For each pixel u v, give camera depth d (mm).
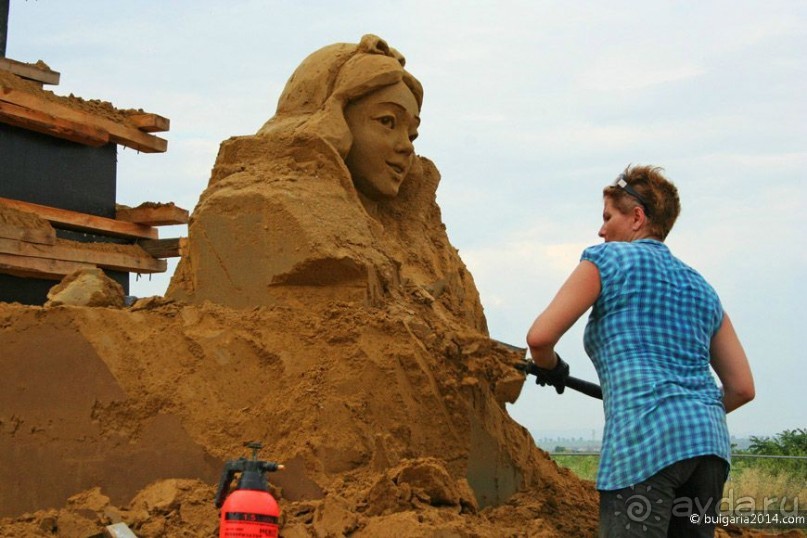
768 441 12516
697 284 3344
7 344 4762
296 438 4379
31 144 8523
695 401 3119
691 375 3199
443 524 3869
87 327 4711
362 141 5656
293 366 4617
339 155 5414
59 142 8812
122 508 4375
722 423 3148
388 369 4590
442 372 4781
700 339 3273
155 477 4473
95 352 4656
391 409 4555
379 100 5676
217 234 5137
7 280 8344
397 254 5727
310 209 5000
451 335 4973
